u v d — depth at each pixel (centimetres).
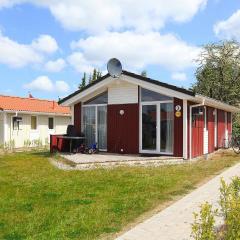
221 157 1861
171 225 734
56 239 656
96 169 1438
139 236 675
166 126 1753
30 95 3500
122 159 1617
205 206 519
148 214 818
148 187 1082
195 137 1828
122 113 1884
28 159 1789
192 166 1508
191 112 1766
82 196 980
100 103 1967
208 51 3759
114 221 761
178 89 1666
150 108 1802
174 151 1723
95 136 1983
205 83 3719
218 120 2334
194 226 515
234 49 3712
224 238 534
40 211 836
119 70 1800
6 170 1450
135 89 1842
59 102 2030
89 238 664
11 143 2634
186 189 1056
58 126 3127
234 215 514
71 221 759
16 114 2720
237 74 3691
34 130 2908
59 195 995
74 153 1927
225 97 3678
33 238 664
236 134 2481
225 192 688
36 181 1202
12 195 1004
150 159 1622
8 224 748
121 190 1047
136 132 1841
